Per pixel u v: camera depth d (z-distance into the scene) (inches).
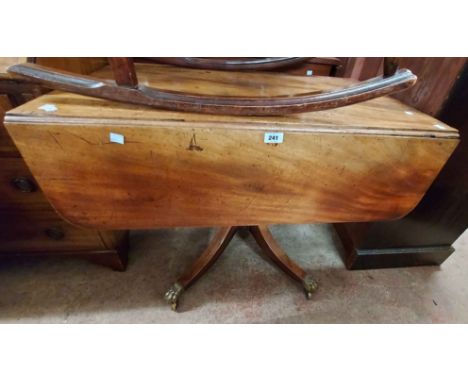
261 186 23.9
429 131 23.3
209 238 47.9
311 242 48.4
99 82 19.2
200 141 20.6
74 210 23.7
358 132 21.9
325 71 52.6
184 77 31.2
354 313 37.9
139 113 20.3
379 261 43.1
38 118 18.8
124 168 21.3
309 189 24.6
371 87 20.9
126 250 42.4
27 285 38.3
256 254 45.4
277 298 39.1
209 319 36.0
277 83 32.1
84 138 19.5
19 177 28.2
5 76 22.2
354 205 26.7
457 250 48.8
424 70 29.1
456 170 32.5
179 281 37.1
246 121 21.0
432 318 37.9
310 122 22.0
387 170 24.3
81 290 38.2
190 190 23.3
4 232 33.2
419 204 36.2
